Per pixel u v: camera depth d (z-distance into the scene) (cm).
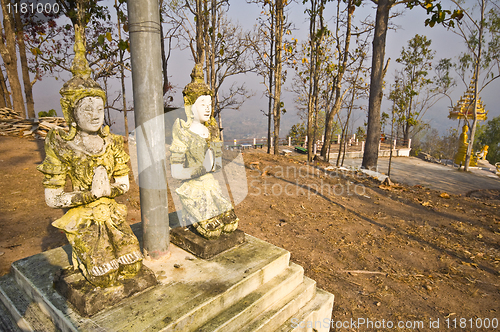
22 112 1420
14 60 1409
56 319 224
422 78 2461
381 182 948
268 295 276
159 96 266
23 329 245
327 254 466
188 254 313
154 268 283
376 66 1252
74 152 231
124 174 271
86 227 239
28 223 495
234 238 331
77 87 217
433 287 392
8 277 298
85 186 242
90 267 225
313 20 1448
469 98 2331
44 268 279
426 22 1027
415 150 2519
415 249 494
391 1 1167
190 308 225
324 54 1538
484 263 457
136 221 518
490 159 3384
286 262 320
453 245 512
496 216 669
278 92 1550
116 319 211
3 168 743
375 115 1282
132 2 241
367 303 361
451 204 751
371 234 543
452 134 2442
